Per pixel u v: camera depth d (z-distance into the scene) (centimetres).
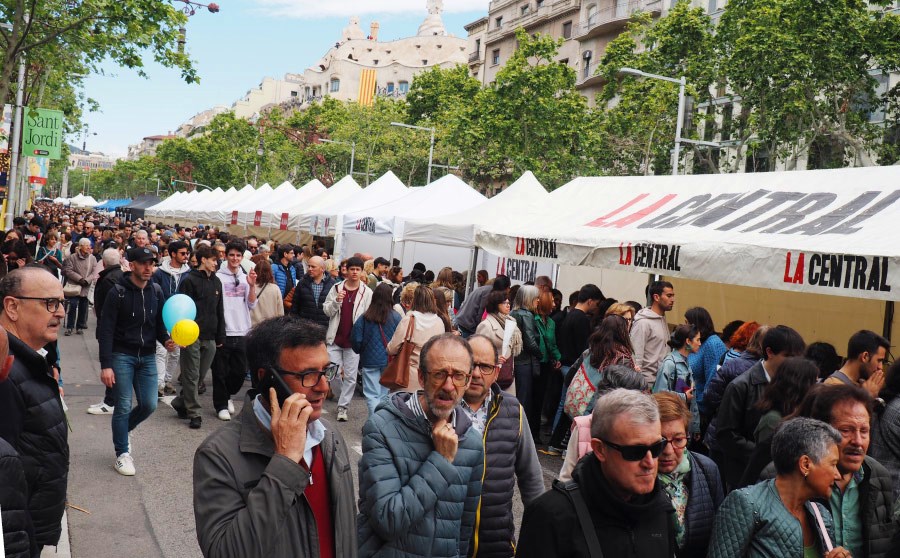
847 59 2431
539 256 970
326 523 253
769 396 451
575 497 267
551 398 924
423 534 295
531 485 381
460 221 1217
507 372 756
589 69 5288
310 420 243
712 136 3094
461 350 308
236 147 7500
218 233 1994
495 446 365
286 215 2264
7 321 368
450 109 4756
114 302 647
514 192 1221
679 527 343
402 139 4969
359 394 1159
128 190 13350
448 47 12900
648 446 259
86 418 866
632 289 1317
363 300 942
